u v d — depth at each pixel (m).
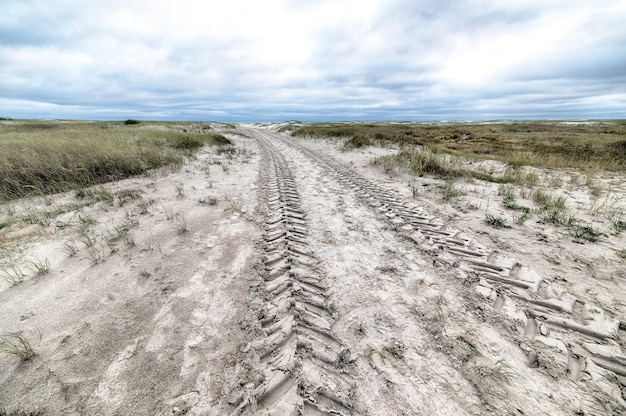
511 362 2.00
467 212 5.25
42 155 6.90
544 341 2.15
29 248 3.66
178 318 2.53
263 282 3.08
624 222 4.48
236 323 2.46
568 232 4.18
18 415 1.70
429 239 4.08
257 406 1.74
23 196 5.62
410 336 2.29
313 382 1.89
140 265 3.40
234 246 3.95
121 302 2.72
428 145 15.33
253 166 10.32
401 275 3.18
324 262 3.50
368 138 15.88
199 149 13.62
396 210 5.38
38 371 1.96
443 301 2.70
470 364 2.01
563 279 2.97
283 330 2.36
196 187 7.05
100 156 7.70
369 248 3.86
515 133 26.88
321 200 6.09
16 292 2.80
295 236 4.25
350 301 2.75
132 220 4.71
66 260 3.42
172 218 4.92
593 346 2.08
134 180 7.36
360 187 7.17
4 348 2.12
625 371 1.88
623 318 2.37
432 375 1.94
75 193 5.84
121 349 2.17
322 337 2.29
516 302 2.63
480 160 11.45
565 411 1.66
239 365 2.05
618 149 12.81
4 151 6.78
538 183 7.46
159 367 2.03
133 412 1.72
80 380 1.91
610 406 1.67
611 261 3.30
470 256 3.54
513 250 3.67
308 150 15.24
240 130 35.66
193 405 1.76
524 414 1.66
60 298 2.74
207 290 2.95
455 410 1.70
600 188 6.57
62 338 2.25
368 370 1.99
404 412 1.70
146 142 11.58
